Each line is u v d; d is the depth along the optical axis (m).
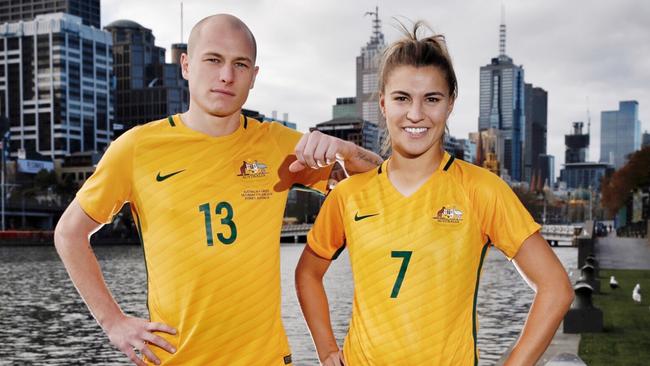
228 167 3.18
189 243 3.08
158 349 3.11
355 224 2.97
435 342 2.78
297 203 131.12
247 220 3.15
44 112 156.75
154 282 3.14
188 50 3.17
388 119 2.92
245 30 3.13
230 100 3.09
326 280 38.12
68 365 17.59
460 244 2.82
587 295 13.12
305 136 3.10
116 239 98.81
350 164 3.15
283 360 3.23
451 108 2.96
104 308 3.03
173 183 3.12
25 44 158.12
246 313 3.12
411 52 2.83
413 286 2.80
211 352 3.10
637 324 14.27
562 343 11.77
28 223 118.88
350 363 2.95
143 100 185.00
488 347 15.70
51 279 45.00
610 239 76.00
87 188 3.15
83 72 161.25
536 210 175.62
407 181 2.94
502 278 38.78
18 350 19.59
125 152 3.17
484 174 2.91
